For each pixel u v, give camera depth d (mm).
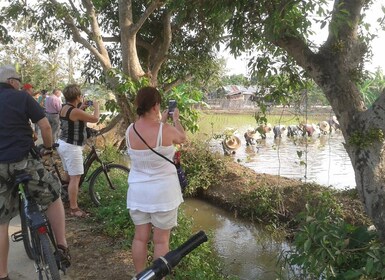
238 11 5180
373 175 4898
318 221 4754
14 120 3424
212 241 7668
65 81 30734
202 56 12234
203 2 5602
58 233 3844
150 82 10461
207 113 22906
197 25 11531
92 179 6332
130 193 3592
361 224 7555
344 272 4438
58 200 3883
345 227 4930
